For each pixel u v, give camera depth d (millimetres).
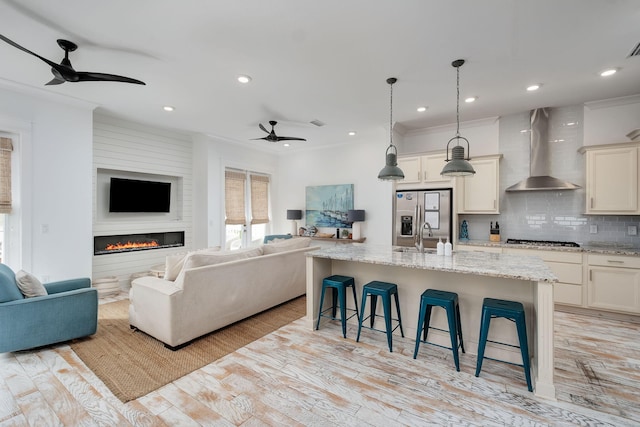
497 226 4617
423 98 3887
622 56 2818
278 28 2389
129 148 5004
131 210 5109
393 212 5297
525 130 4469
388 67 3045
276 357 2633
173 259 3201
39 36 2494
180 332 2766
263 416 1891
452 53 2773
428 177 4773
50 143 3809
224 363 2531
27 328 2604
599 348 2811
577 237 4152
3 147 3500
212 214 5859
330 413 1918
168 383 2244
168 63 2957
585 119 4070
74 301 2850
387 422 1835
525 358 2146
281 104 4129
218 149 5996
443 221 4633
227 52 2756
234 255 3371
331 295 3584
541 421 1837
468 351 2707
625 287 3432
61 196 3900
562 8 2139
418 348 2645
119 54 2785
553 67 3043
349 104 4109
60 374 2355
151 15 2221
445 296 2533
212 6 2121
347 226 6262
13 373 2365
